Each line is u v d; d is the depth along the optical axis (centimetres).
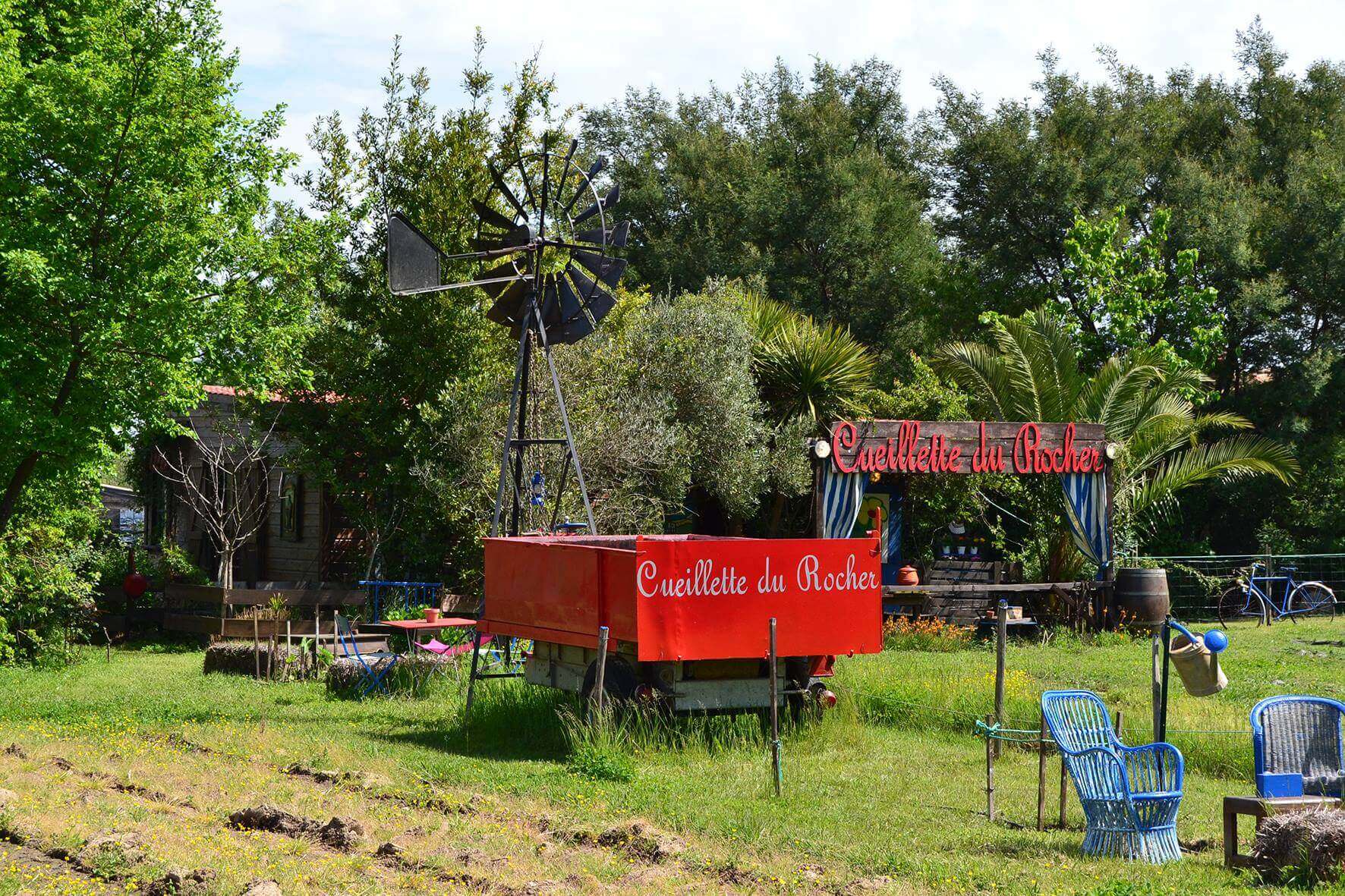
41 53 1772
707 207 4766
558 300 1711
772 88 5531
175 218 1638
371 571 2238
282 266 1752
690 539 1494
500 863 782
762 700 1281
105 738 1199
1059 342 2528
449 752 1214
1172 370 2731
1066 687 1516
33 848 793
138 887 710
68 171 1605
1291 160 3569
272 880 711
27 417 1566
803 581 1262
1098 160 3672
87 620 2156
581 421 2127
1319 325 3353
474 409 2159
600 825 891
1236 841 826
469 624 1584
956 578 2447
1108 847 859
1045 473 2281
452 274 2353
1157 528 3080
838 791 1051
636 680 1248
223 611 2188
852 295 4544
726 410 2381
